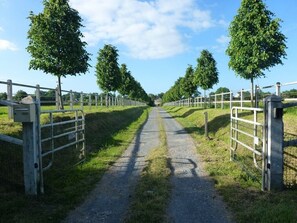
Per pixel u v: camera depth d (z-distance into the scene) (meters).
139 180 8.16
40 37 16.19
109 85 35.44
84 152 11.03
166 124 26.19
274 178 6.87
